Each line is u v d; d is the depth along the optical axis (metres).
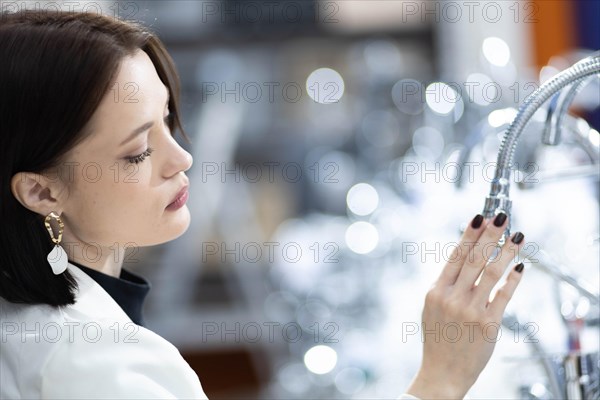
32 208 1.83
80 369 1.73
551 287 2.14
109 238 1.91
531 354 2.02
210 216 8.43
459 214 3.66
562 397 1.97
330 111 8.22
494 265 1.81
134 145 1.83
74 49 1.78
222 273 9.21
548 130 1.94
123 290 2.04
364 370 4.61
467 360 1.82
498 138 2.40
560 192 2.92
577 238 2.55
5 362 1.78
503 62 3.88
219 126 8.64
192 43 12.09
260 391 7.35
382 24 11.86
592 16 7.19
